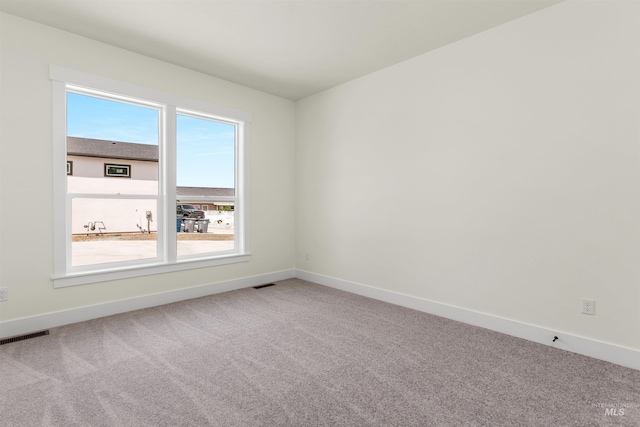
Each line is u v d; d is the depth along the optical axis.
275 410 1.60
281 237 4.41
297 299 3.50
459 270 2.85
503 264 2.58
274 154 4.30
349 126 3.80
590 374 1.94
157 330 2.61
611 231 2.09
